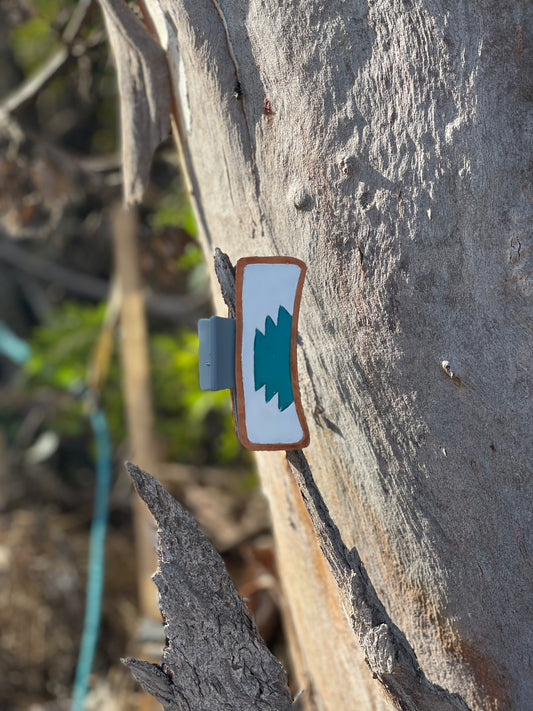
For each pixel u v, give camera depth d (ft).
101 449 4.91
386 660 1.30
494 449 1.30
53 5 4.99
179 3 1.52
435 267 1.29
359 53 1.34
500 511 1.31
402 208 1.30
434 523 1.37
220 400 4.81
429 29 1.27
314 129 1.39
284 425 1.33
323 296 1.43
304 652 2.03
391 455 1.40
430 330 1.30
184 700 1.37
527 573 1.31
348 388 1.43
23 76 7.36
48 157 3.62
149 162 1.86
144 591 4.34
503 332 1.27
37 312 8.22
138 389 4.33
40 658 4.90
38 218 6.30
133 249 4.19
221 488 5.73
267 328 1.31
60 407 6.37
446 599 1.39
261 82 1.47
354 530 1.54
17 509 6.19
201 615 1.34
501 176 1.25
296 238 1.46
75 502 6.52
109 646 5.05
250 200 1.57
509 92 1.25
